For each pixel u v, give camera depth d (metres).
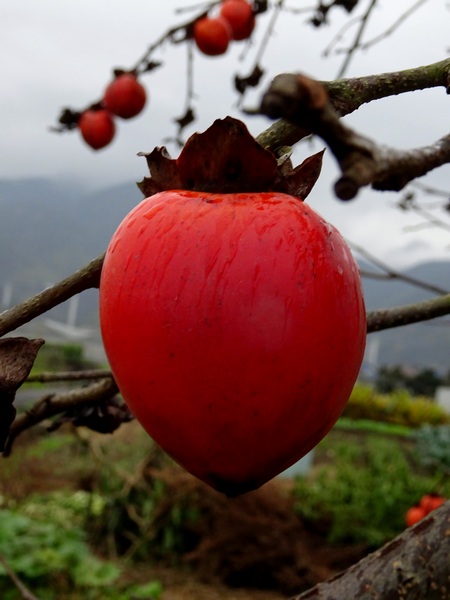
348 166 0.11
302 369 0.18
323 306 0.18
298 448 0.19
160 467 1.63
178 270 0.18
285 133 0.23
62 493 1.71
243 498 1.58
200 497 1.56
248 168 0.21
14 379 0.22
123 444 1.65
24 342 0.22
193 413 0.18
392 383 5.35
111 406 0.34
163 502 1.55
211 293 0.18
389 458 2.07
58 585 1.20
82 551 1.25
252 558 1.50
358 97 0.22
